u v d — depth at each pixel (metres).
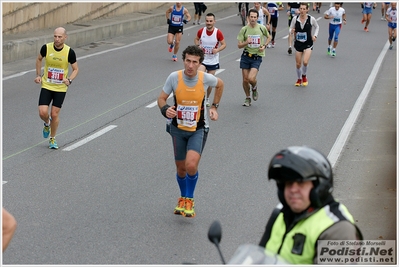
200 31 13.78
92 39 23.64
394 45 26.03
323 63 20.94
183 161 7.69
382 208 8.05
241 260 3.43
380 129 12.55
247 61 14.12
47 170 9.44
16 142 10.94
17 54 19.20
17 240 6.88
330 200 3.60
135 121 12.72
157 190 8.70
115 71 18.16
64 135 11.49
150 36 26.23
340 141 11.59
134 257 6.57
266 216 7.88
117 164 9.87
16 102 13.98
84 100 14.38
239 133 11.97
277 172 3.57
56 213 7.73
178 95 7.44
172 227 7.41
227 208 8.10
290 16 29.38
